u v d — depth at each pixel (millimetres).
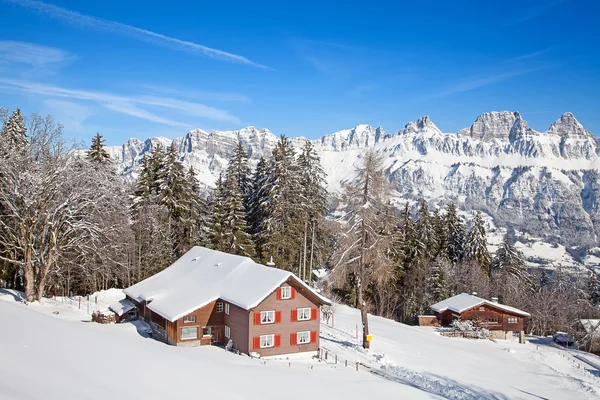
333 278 36969
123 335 34750
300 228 56250
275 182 55000
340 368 31891
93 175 46219
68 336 24594
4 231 48969
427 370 34656
